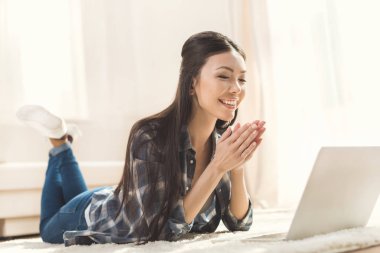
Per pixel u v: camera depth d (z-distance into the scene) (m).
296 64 2.76
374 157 1.20
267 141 2.88
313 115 2.65
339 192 1.20
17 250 1.43
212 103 1.25
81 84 2.89
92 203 1.48
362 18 2.36
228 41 1.29
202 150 1.41
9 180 2.30
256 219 2.05
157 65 3.05
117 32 2.99
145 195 1.25
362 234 1.18
